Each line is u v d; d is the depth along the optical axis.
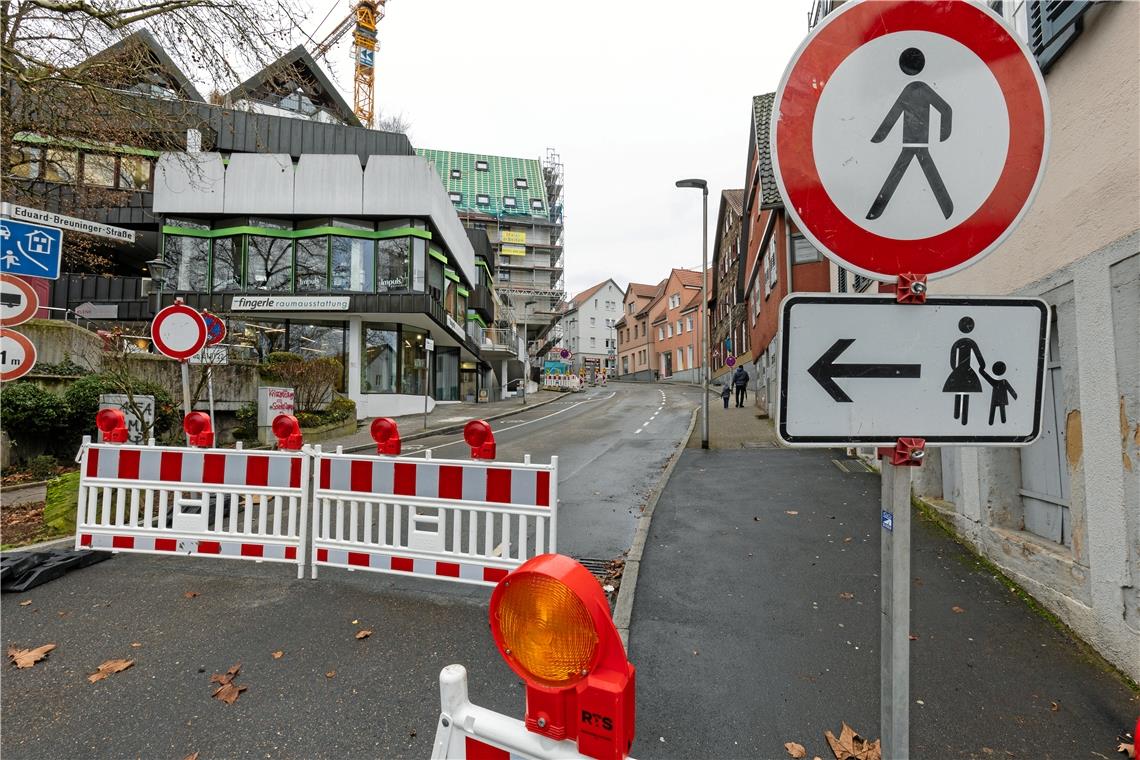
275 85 8.21
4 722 2.55
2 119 7.60
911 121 1.40
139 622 3.55
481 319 34.25
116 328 10.89
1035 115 1.41
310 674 2.96
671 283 55.72
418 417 20.61
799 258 14.62
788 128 1.38
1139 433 2.88
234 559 4.72
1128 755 2.42
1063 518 3.81
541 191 69.62
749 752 2.43
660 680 2.99
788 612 3.79
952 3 1.39
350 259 19.72
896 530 1.35
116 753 2.36
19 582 4.08
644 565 4.69
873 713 2.69
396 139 22.92
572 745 1.10
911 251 1.40
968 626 3.54
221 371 12.77
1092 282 3.20
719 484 7.75
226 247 19.77
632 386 48.78
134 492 4.65
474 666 3.05
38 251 4.62
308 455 4.35
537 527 3.85
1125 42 2.93
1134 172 2.87
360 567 4.20
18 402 9.01
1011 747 2.47
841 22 1.39
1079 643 3.30
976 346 1.37
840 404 1.35
